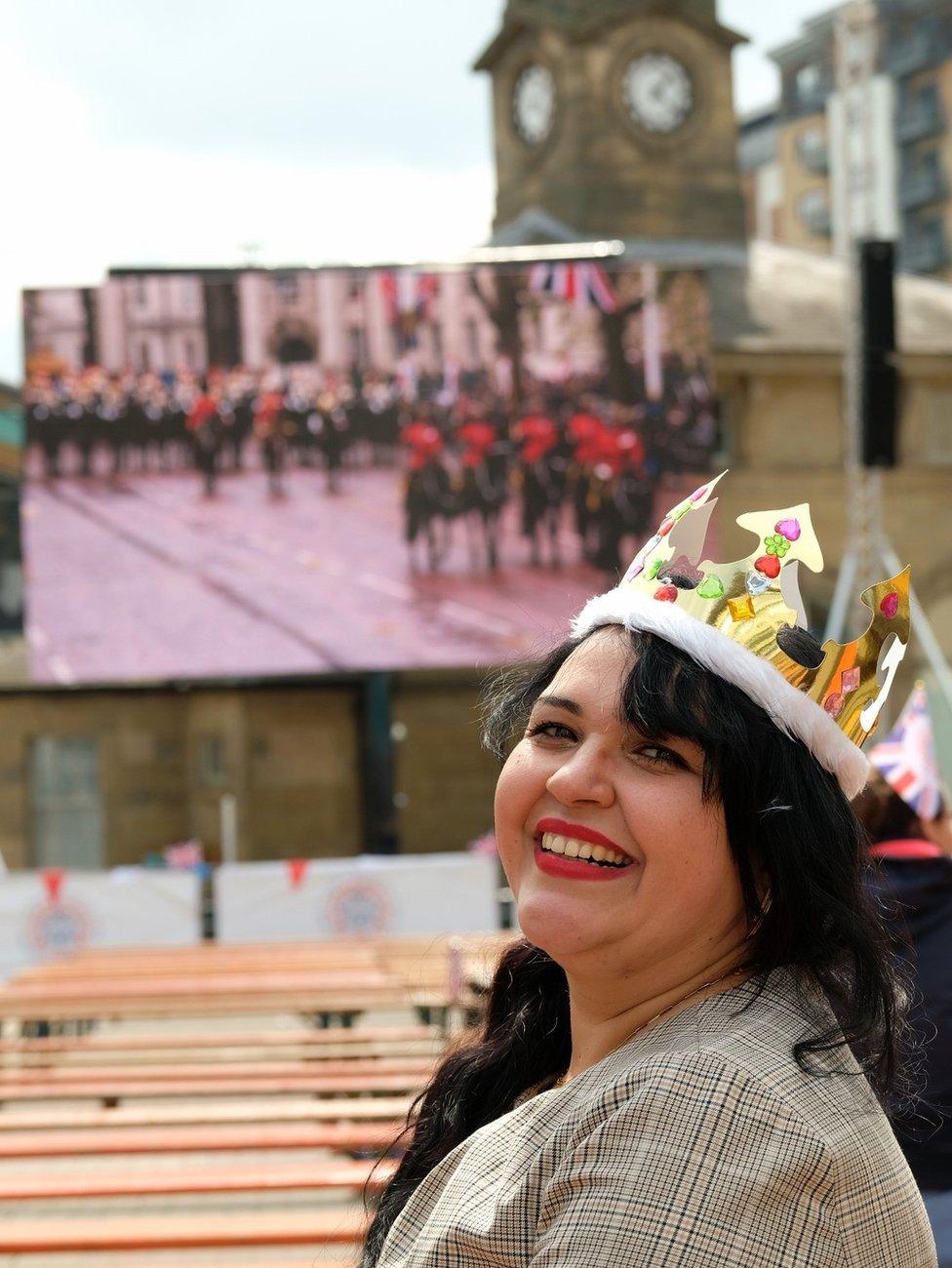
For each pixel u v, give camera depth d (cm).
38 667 2170
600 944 143
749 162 7038
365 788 2634
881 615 149
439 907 1379
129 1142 485
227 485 2197
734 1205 118
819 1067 129
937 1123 287
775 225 6856
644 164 3347
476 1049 184
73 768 2639
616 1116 124
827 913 141
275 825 2631
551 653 160
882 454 1460
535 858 149
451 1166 144
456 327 2209
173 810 2645
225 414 2198
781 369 2767
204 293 2202
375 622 2188
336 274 2212
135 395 2194
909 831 335
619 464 2202
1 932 1351
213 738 2625
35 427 2186
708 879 142
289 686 2650
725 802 142
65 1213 629
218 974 987
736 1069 124
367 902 1378
